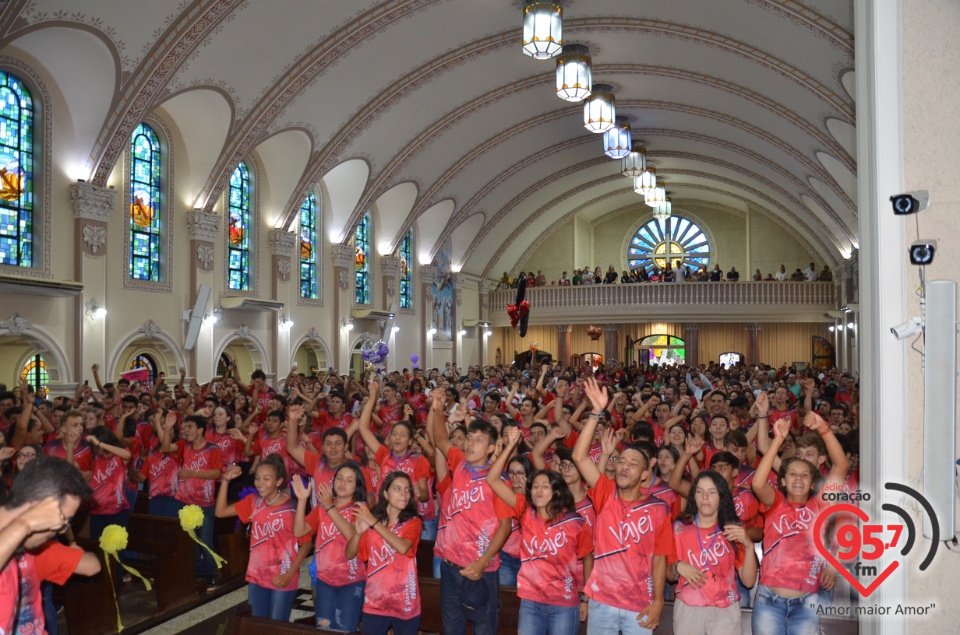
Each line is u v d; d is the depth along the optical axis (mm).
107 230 15992
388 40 17469
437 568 6691
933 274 3283
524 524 4996
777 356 33000
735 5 15234
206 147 17891
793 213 30422
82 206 15070
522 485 5469
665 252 37469
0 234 13930
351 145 21062
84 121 14922
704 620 4637
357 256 25469
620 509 4691
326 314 23406
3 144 13969
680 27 17031
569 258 36250
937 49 3355
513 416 9453
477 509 5301
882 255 3354
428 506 7719
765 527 4914
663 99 22984
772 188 27938
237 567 8734
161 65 14531
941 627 3207
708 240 36969
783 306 31141
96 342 15484
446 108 21844
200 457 8188
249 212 20453
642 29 17438
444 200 27344
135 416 10344
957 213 3287
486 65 20188
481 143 25047
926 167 3332
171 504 8344
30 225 14453
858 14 3635
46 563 3893
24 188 14367
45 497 3080
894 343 3311
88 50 13797
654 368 27656
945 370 3156
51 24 12414
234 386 13711
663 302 32062
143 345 18062
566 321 33438
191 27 14219
